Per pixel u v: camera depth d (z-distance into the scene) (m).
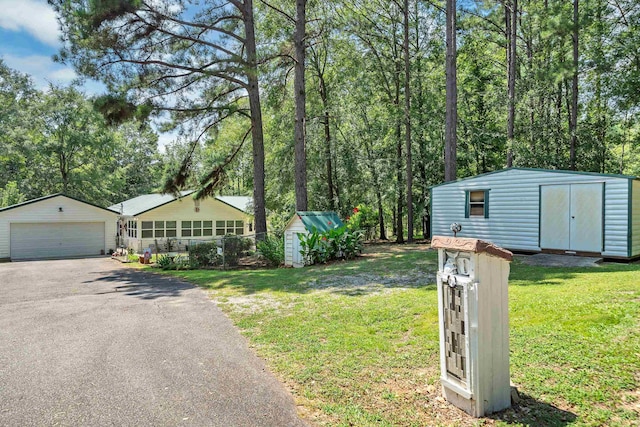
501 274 3.10
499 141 23.36
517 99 17.97
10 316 7.04
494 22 20.19
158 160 46.47
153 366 4.36
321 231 13.41
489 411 3.02
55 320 6.62
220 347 4.97
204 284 10.22
